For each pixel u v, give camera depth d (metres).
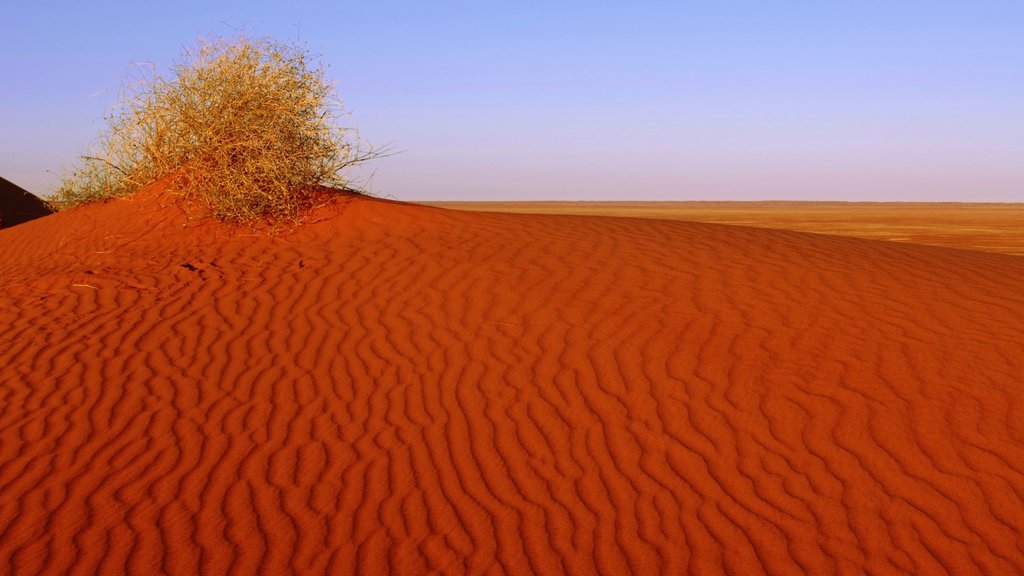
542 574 5.18
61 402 7.13
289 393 7.31
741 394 7.17
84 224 12.93
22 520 5.61
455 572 5.19
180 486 6.00
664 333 8.29
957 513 5.70
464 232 11.87
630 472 6.20
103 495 5.89
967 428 6.62
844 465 6.23
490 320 8.67
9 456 6.33
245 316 8.91
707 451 6.43
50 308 9.22
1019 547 5.37
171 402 7.14
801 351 7.89
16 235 13.98
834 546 5.41
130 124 12.83
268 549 5.37
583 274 9.97
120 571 5.14
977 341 8.09
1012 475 6.06
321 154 12.58
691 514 5.73
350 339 8.34
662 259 10.66
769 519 5.68
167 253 11.03
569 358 7.84
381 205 12.67
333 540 5.47
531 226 12.55
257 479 6.10
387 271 10.12
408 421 6.87
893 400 7.03
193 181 12.03
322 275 10.06
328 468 6.24
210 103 12.20
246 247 11.20
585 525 5.63
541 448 6.49
